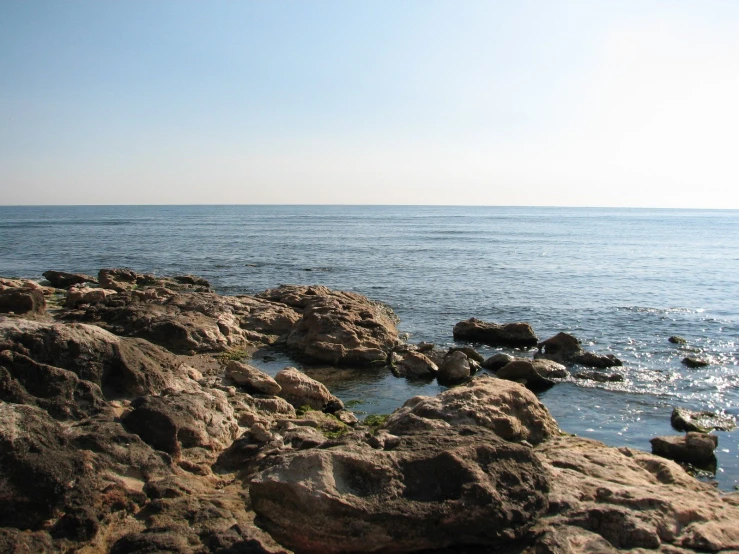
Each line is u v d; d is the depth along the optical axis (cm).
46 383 1160
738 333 2997
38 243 8238
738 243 9194
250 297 3200
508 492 894
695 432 1536
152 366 1408
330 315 2455
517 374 2155
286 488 855
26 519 832
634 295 4153
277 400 1586
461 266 5822
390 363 2334
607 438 1638
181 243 8538
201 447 1149
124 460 1006
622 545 845
